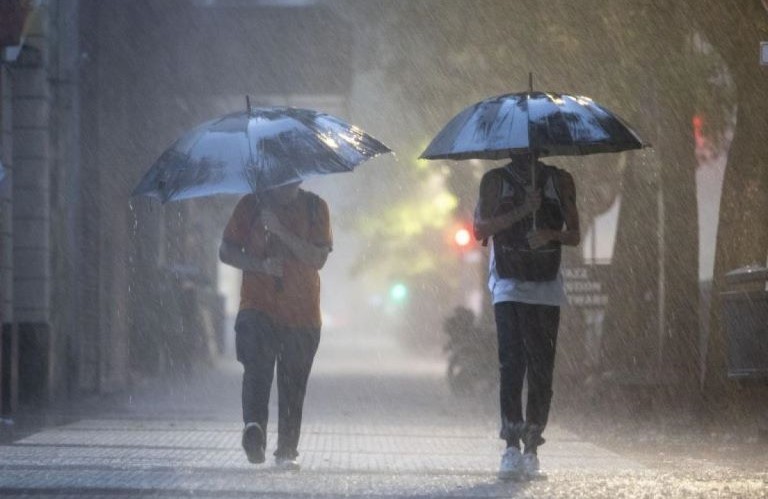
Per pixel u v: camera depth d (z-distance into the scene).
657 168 52.19
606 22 52.81
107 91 65.19
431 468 27.91
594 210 64.50
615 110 54.97
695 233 49.97
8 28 46.84
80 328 63.56
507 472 25.17
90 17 63.97
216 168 25.47
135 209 76.12
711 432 41.88
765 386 36.88
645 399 46.75
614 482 24.17
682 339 49.38
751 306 36.38
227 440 35.72
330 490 22.47
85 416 46.97
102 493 21.78
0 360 46.91
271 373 26.30
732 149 46.91
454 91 64.75
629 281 51.88
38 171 57.16
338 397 62.44
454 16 62.31
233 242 26.36
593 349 57.25
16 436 36.56
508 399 25.97
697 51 52.31
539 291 26.05
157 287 77.94
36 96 57.50
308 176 25.38
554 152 27.17
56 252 60.12
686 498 21.80
